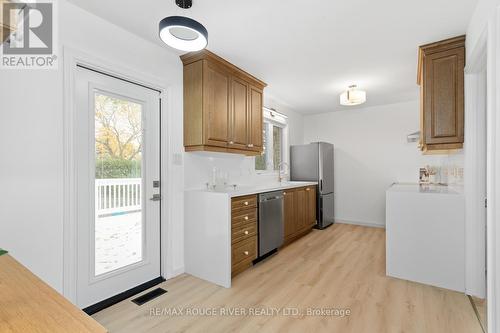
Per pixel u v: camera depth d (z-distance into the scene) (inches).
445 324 71.1
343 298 85.7
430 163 172.2
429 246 94.3
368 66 118.6
